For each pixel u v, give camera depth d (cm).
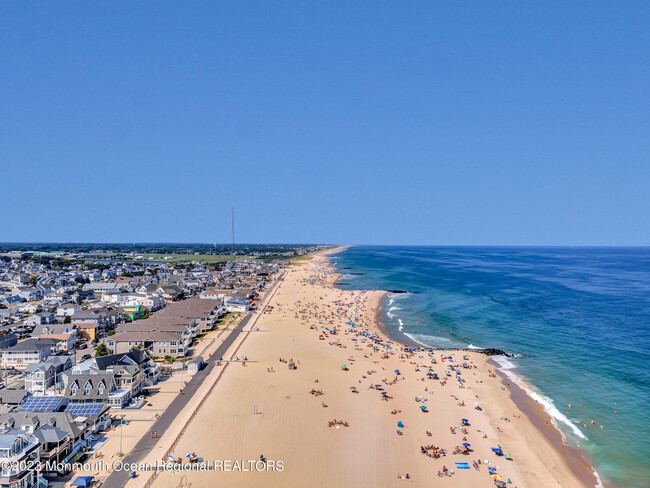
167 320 13700
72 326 13075
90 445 6600
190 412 7862
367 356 11800
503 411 8400
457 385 9712
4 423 6112
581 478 6222
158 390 9012
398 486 5803
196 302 17300
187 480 5756
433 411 8288
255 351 12075
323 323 16050
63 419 6406
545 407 8625
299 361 11188
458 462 6450
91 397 8031
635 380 10112
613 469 6469
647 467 6544
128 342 11488
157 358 11325
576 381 10069
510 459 6631
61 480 5659
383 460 6425
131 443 6694
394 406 8444
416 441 7069
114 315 15600
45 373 8994
